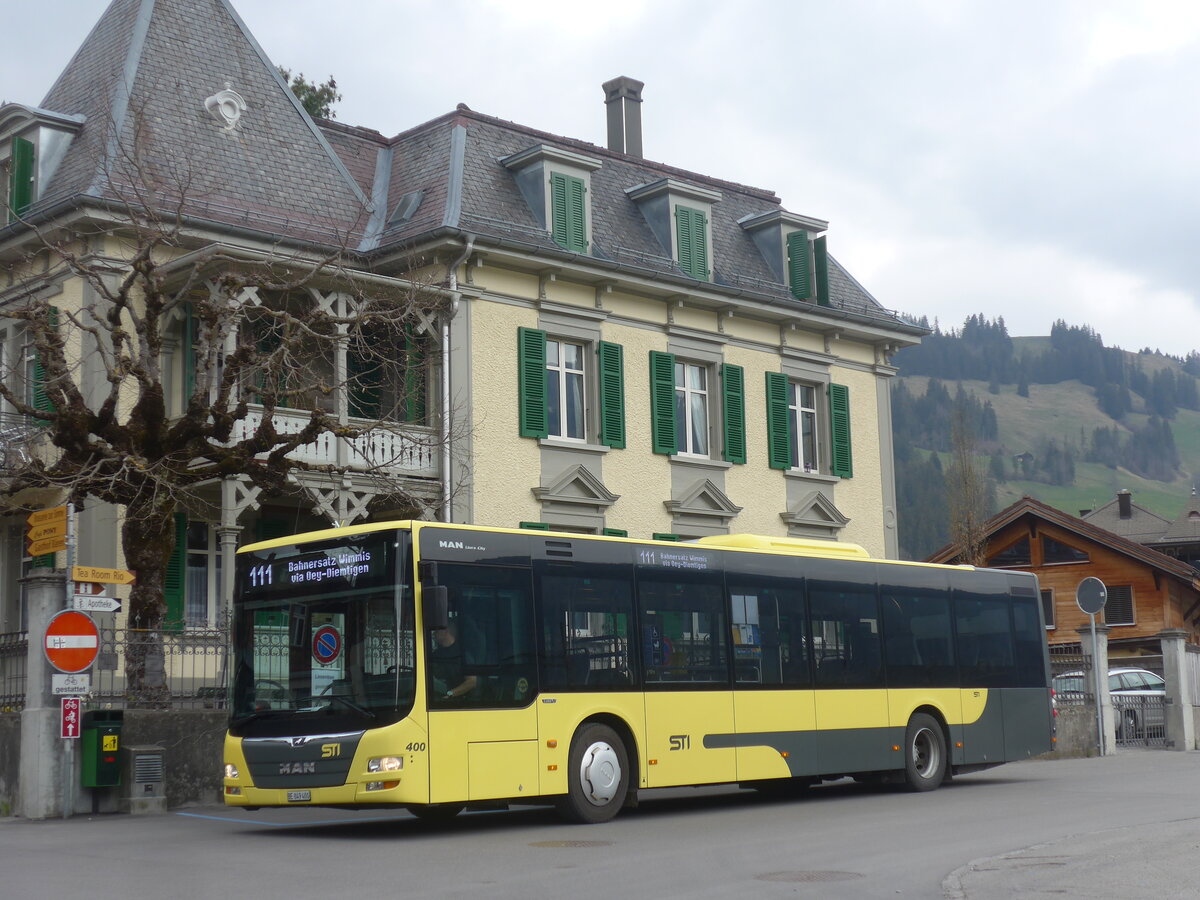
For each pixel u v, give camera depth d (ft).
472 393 85.97
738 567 57.98
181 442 61.16
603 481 92.73
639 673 53.06
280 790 46.91
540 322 90.53
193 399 60.90
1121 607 161.27
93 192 76.28
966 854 39.91
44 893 34.09
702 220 101.71
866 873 36.27
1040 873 34.86
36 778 55.11
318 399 83.56
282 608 48.65
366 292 81.46
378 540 47.19
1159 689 115.34
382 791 45.16
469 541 48.65
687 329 98.84
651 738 52.90
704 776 54.54
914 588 65.87
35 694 55.83
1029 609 72.43
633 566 53.93
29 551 57.57
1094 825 46.88
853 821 50.11
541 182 92.17
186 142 83.76
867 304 113.50
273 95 91.20
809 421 108.68
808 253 107.96
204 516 81.61
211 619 83.25
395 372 81.35
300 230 85.30
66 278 79.15
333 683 46.93
